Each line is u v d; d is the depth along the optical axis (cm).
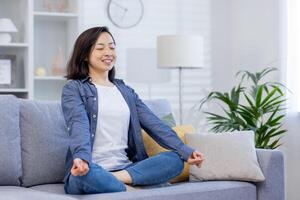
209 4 481
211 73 479
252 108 345
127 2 456
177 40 380
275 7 411
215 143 263
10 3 427
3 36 398
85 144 216
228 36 482
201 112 474
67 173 235
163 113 301
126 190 224
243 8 459
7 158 239
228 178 256
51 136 255
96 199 205
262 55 429
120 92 259
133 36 458
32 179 248
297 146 377
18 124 249
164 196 220
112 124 249
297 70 378
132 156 260
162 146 251
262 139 347
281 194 256
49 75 438
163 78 465
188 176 272
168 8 470
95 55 251
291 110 382
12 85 406
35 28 436
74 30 423
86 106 243
